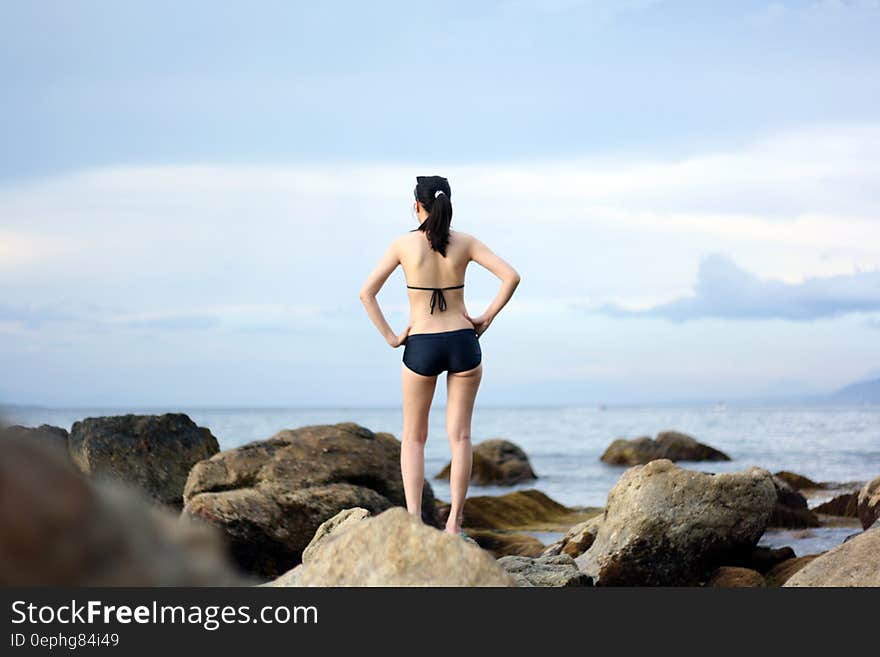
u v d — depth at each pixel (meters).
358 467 10.34
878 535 5.73
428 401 7.06
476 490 21.55
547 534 12.47
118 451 11.71
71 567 0.93
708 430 51.59
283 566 9.60
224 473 9.98
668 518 8.11
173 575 1.00
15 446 0.94
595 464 28.55
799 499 12.59
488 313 7.12
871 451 31.48
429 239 6.95
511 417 91.94
